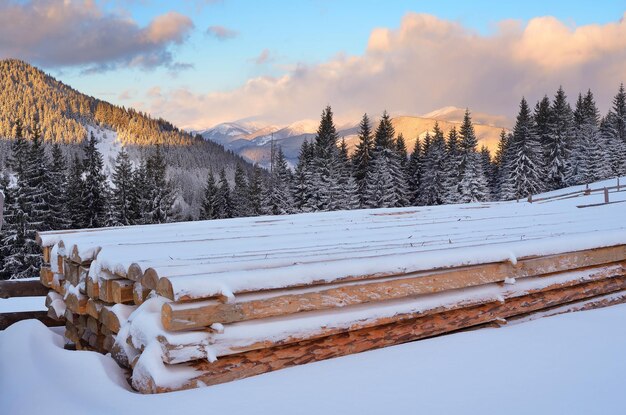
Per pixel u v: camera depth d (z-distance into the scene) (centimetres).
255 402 280
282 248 498
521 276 480
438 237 591
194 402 281
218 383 324
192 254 446
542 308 520
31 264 4116
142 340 328
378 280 393
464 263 439
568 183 6391
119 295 402
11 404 292
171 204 5444
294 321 351
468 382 307
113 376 331
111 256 426
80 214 5034
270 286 342
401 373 323
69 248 500
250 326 335
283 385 305
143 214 5266
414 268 411
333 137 5425
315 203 5069
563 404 275
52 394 297
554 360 346
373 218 935
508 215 979
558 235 590
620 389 295
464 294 444
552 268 507
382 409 270
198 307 315
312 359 363
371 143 6022
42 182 4403
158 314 335
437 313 430
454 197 5609
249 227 764
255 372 339
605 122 7638
